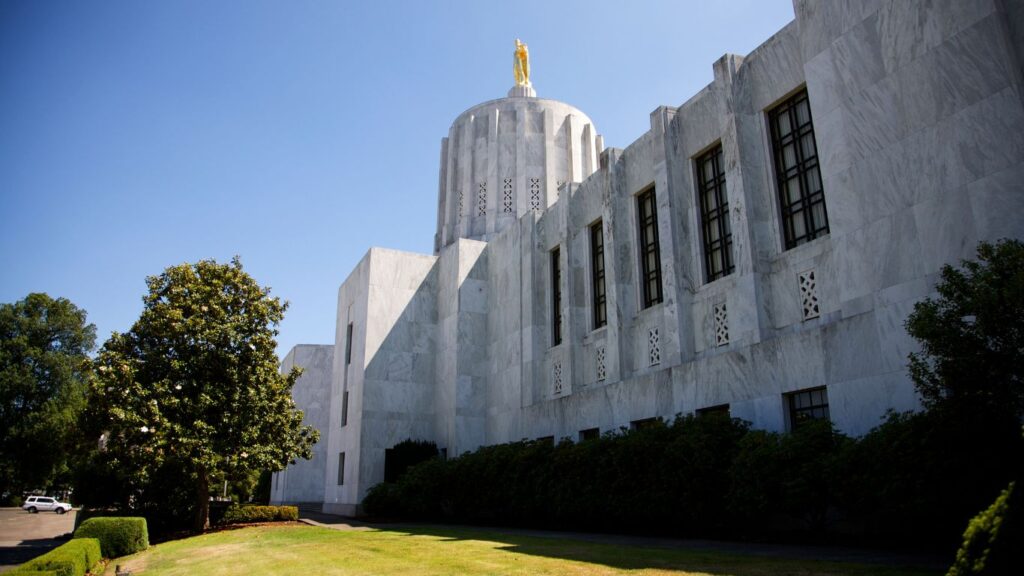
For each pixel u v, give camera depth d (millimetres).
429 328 34219
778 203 17734
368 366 32281
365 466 31031
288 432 25938
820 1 15828
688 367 18781
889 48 14055
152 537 24938
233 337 24047
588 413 23219
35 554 22766
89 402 22875
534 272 29156
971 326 9531
